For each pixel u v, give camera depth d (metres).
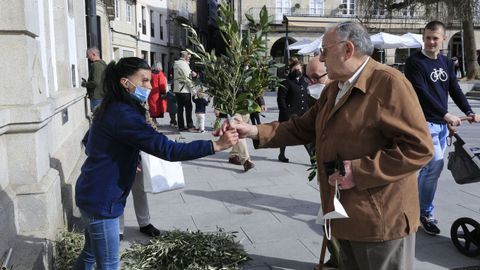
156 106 11.28
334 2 33.56
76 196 2.76
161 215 5.15
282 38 33.25
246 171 7.23
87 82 8.30
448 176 6.62
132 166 2.75
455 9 20.83
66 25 6.76
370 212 2.28
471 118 4.09
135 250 3.81
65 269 3.62
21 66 3.60
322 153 2.44
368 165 2.20
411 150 2.16
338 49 2.31
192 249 3.67
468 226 4.64
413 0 21.78
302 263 3.92
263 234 4.55
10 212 3.34
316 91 3.86
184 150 2.56
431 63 4.20
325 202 2.46
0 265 2.88
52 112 4.11
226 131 2.69
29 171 3.62
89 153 2.70
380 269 2.36
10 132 3.53
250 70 2.75
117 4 27.31
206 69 2.76
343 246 2.60
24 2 3.51
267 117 13.73
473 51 24.53
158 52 37.75
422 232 4.50
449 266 3.81
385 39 17.17
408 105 2.18
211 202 5.62
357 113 2.27
